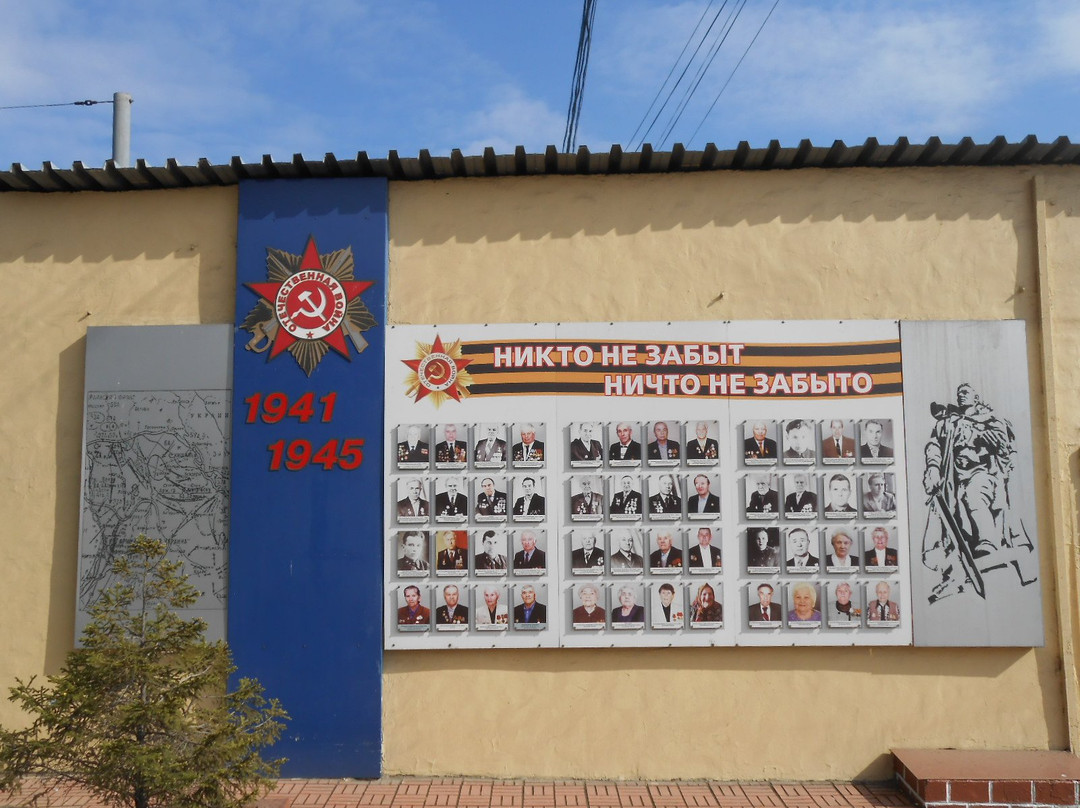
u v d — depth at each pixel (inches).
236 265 276.4
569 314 273.7
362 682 260.5
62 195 283.4
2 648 269.3
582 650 263.4
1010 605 261.4
